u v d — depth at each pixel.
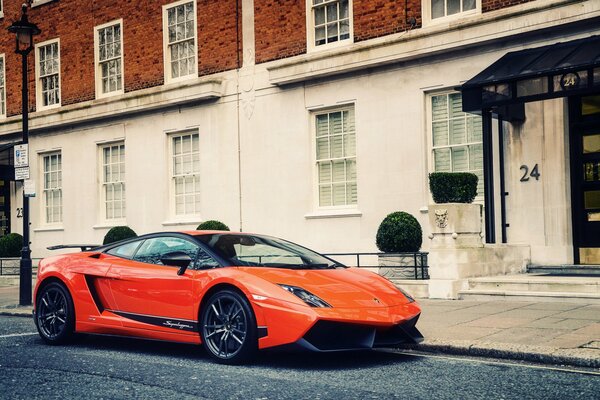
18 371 6.40
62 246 9.44
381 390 5.42
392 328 6.50
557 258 11.93
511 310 9.26
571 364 6.22
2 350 7.65
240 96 16.56
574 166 12.03
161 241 7.57
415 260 11.68
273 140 15.95
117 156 19.31
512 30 12.16
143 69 18.58
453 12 13.41
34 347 7.86
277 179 15.86
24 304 12.41
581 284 9.93
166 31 18.11
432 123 13.65
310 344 6.09
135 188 18.58
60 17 20.59
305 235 15.33
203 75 17.36
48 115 20.22
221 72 17.00
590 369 6.06
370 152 14.32
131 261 7.61
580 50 10.92
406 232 12.35
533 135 12.19
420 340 6.80
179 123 17.72
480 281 10.82
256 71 16.31
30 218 21.19
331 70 14.65
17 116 21.47
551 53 11.34
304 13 15.48
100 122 19.41
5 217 21.97
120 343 8.09
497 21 12.34
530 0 12.30
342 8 14.98
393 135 14.00
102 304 7.67
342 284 6.68
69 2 20.33
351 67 14.34
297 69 15.16
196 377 5.99
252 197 16.30
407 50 13.51
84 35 19.97
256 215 16.22
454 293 10.77
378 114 14.23
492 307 9.66
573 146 12.03
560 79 10.68
